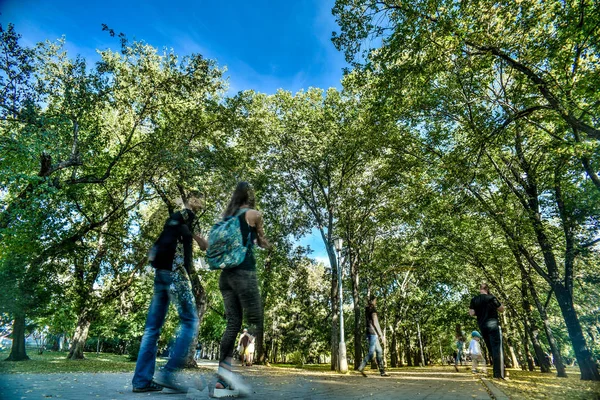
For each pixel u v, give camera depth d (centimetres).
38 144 1116
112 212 1611
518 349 3347
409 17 920
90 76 1338
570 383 757
